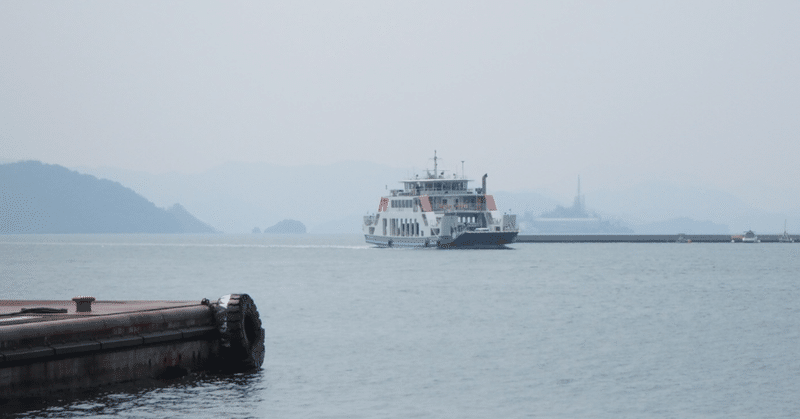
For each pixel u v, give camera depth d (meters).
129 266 183.75
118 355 38.50
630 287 114.19
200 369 44.16
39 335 34.69
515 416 37.97
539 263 178.62
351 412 38.19
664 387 44.41
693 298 97.12
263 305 88.50
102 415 35.62
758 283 122.38
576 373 47.97
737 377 46.97
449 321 73.12
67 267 180.00
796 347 57.94
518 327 69.00
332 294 102.81
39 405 34.56
